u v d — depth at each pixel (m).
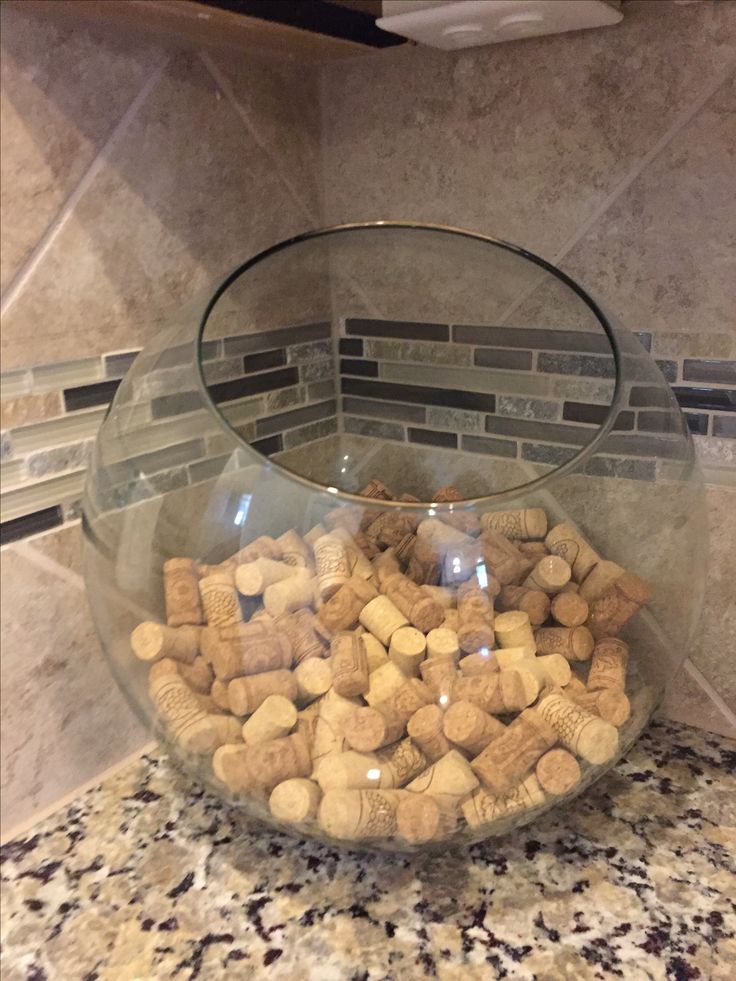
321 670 0.55
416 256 0.78
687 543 0.65
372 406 0.86
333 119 0.86
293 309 0.81
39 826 0.68
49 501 0.67
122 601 0.62
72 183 0.64
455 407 0.80
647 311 0.72
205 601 0.60
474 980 0.53
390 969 0.54
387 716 0.54
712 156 0.66
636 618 0.62
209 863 0.64
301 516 0.61
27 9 0.58
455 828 0.54
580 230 0.74
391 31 0.67
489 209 0.79
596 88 0.70
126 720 0.75
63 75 0.62
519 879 0.61
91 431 0.69
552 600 0.61
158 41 0.68
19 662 0.66
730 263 0.67
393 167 0.83
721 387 0.70
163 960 0.56
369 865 0.63
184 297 0.75
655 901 0.59
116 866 0.64
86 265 0.66
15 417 0.63
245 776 0.54
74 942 0.57
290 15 0.65
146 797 0.71
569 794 0.57
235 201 0.78
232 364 0.76
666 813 0.67
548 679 0.57
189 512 0.64
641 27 0.66
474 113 0.77
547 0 0.59
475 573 0.58
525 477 0.77
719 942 0.55
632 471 0.64
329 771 0.54
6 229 0.60
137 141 0.68
